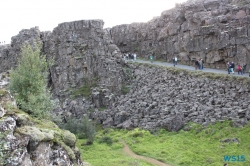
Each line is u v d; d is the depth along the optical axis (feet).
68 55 220.84
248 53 155.43
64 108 199.41
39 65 97.04
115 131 159.74
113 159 112.98
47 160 48.57
